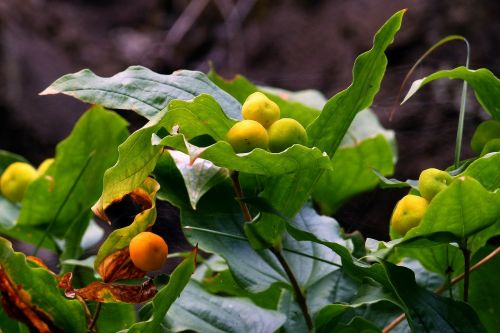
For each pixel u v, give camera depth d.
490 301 0.49
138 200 0.44
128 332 0.43
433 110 1.17
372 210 0.93
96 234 0.58
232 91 0.59
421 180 0.44
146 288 0.44
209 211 0.47
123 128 0.55
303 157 0.42
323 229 0.49
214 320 0.48
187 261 0.42
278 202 0.44
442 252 0.48
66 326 0.44
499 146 0.47
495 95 0.47
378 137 0.59
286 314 0.49
